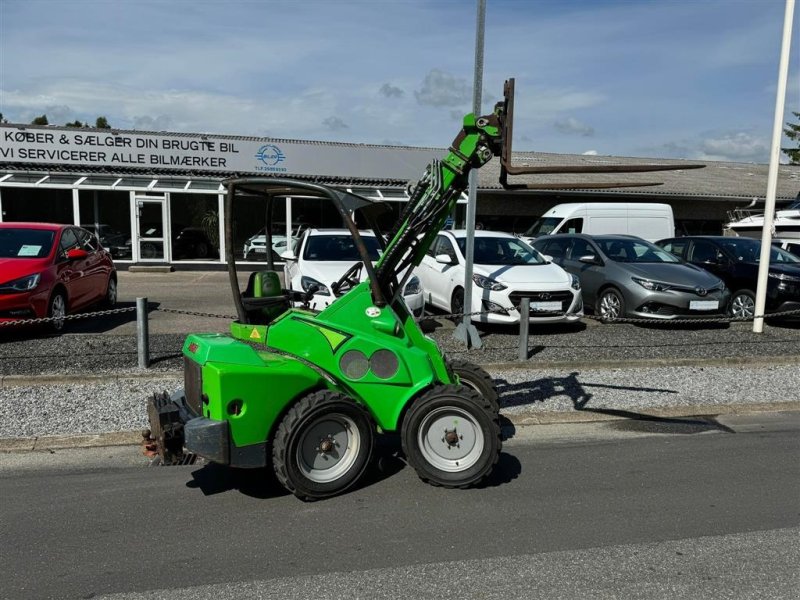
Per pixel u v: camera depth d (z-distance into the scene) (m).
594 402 7.16
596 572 3.62
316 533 4.10
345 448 4.64
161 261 21.17
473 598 3.36
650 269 11.13
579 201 24.53
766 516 4.38
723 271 12.09
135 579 3.54
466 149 5.02
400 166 23.30
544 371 8.30
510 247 11.70
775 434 6.23
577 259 12.40
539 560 3.76
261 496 4.67
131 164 21.39
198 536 4.05
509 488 4.84
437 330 10.61
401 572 3.62
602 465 5.36
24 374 7.34
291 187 4.80
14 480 4.96
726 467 5.32
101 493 4.73
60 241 10.38
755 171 31.95
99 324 10.79
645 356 8.84
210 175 21.92
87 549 3.88
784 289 11.27
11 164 20.80
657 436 6.15
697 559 3.77
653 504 4.57
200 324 10.89
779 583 3.51
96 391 7.03
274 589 3.45
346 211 4.75
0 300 8.75
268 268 5.50
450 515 4.36
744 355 8.98
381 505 4.52
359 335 4.69
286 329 4.68
